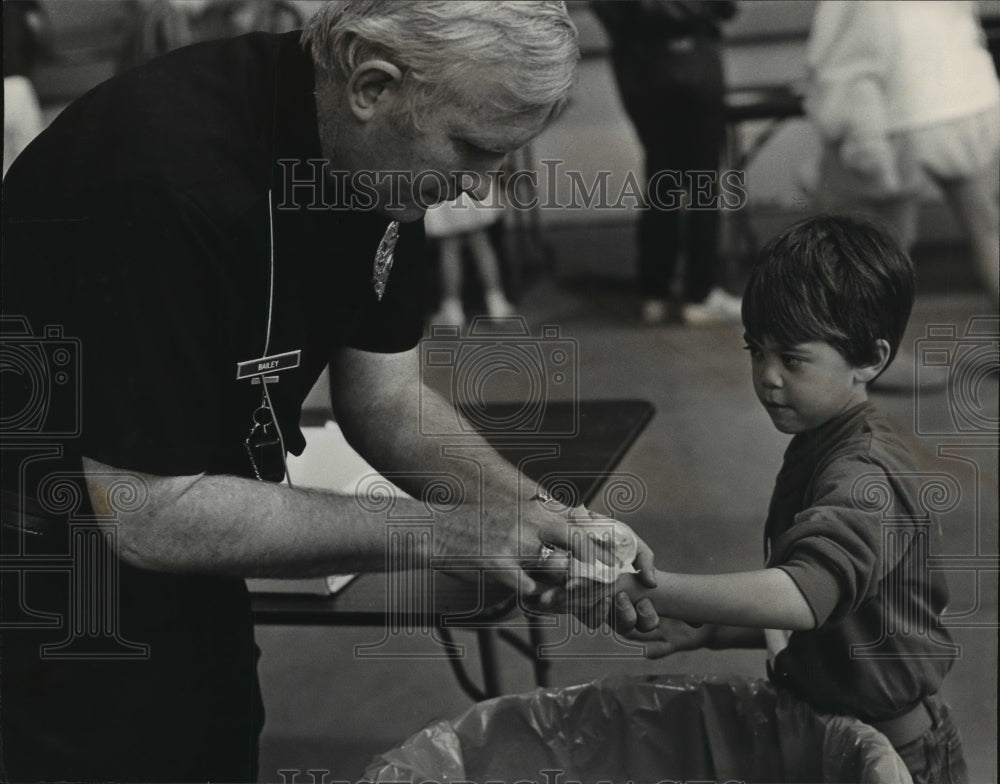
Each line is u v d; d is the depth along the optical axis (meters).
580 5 1.39
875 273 1.19
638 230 1.48
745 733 1.20
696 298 1.50
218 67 0.96
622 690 1.22
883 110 1.34
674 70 1.38
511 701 1.22
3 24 1.29
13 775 1.16
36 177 0.94
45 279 0.96
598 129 1.44
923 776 1.21
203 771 1.18
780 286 1.22
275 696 1.60
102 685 1.12
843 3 1.32
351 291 1.08
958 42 1.32
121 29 1.38
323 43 0.93
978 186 1.35
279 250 0.99
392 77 0.90
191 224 0.90
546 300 1.52
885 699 1.19
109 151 0.91
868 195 1.38
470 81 0.89
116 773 1.14
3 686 1.14
